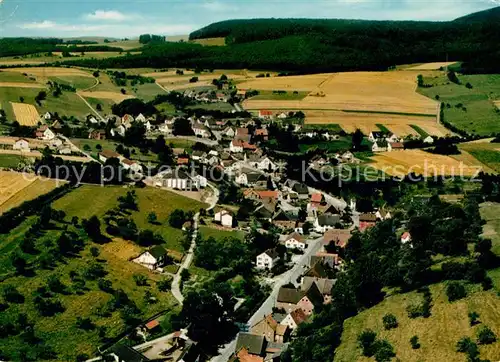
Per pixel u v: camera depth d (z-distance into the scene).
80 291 153.00
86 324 141.38
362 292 138.75
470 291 123.31
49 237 174.38
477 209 173.62
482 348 106.25
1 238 169.25
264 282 174.38
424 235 155.00
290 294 156.88
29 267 158.25
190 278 172.62
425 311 121.81
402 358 111.75
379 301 136.38
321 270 171.00
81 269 163.00
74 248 173.12
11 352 127.25
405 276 137.00
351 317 134.25
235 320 151.62
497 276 125.69
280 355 129.00
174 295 161.38
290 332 144.75
